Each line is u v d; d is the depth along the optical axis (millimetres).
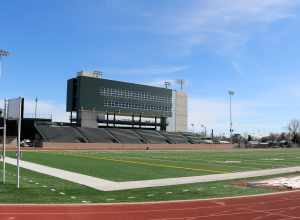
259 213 14422
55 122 95750
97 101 94562
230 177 28469
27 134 88500
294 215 14070
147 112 104188
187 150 84938
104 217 13422
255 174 31000
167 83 119438
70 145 81562
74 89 95125
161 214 14055
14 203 15773
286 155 64562
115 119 100938
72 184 22969
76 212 14258
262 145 127188
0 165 34469
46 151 66062
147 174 29781
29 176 26406
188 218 13352
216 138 143625
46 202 16203
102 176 27828
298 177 28516
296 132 162125
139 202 16828
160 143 98938
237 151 83438
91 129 94062
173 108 112875
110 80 96875
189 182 25016
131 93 100750
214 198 18234
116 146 87438
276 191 20969
